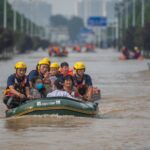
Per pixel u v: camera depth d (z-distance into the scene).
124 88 47.94
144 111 32.47
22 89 31.11
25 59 116.06
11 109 30.14
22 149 22.11
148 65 78.75
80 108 29.42
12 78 31.03
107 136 24.61
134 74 66.94
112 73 68.69
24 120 28.50
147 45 131.25
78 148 22.30
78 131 25.75
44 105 29.30
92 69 77.62
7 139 24.03
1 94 42.31
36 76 31.23
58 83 30.58
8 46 133.38
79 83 31.97
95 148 22.30
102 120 28.86
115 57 134.88
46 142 23.39
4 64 90.38
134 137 24.34
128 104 35.81
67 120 28.44
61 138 24.17
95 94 37.88
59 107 29.23
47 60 32.44
